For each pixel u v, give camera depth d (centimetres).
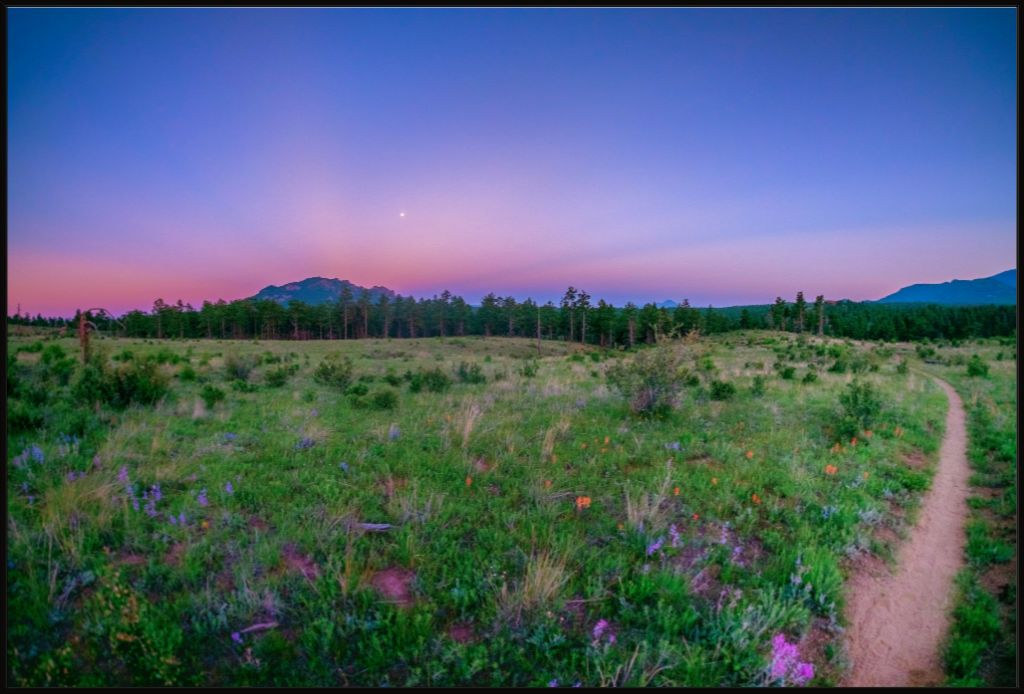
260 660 321
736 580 438
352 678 314
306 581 396
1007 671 346
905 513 605
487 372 2281
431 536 488
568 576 406
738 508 575
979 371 2177
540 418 1014
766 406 1209
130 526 464
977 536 536
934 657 365
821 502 611
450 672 324
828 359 3148
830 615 398
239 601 366
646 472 685
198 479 608
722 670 333
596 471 689
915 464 801
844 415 1024
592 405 1197
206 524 479
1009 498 645
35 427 761
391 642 340
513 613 374
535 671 328
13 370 1234
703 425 992
